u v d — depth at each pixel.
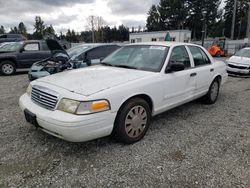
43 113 2.98
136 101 3.34
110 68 4.01
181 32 30.61
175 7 59.56
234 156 3.14
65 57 6.95
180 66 3.80
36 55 10.39
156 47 4.26
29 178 2.63
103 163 2.93
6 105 5.29
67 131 2.75
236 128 4.09
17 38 18.88
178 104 4.24
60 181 2.59
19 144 3.38
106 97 2.96
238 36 65.62
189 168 2.85
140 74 3.62
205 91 5.09
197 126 4.16
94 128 2.88
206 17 57.72
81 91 2.93
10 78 9.31
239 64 9.70
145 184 2.55
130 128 3.36
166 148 3.33
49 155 3.10
